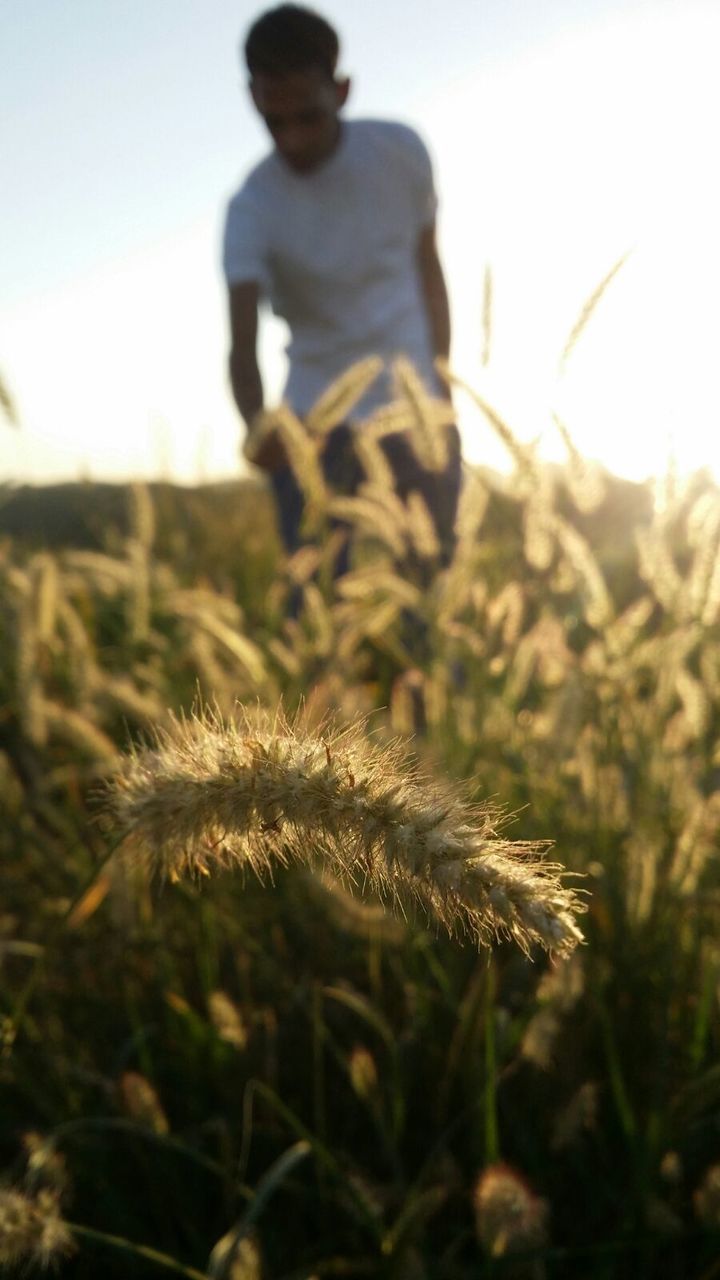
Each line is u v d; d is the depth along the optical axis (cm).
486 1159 89
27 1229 65
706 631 125
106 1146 99
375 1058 109
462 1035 99
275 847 53
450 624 140
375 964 108
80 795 131
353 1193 87
